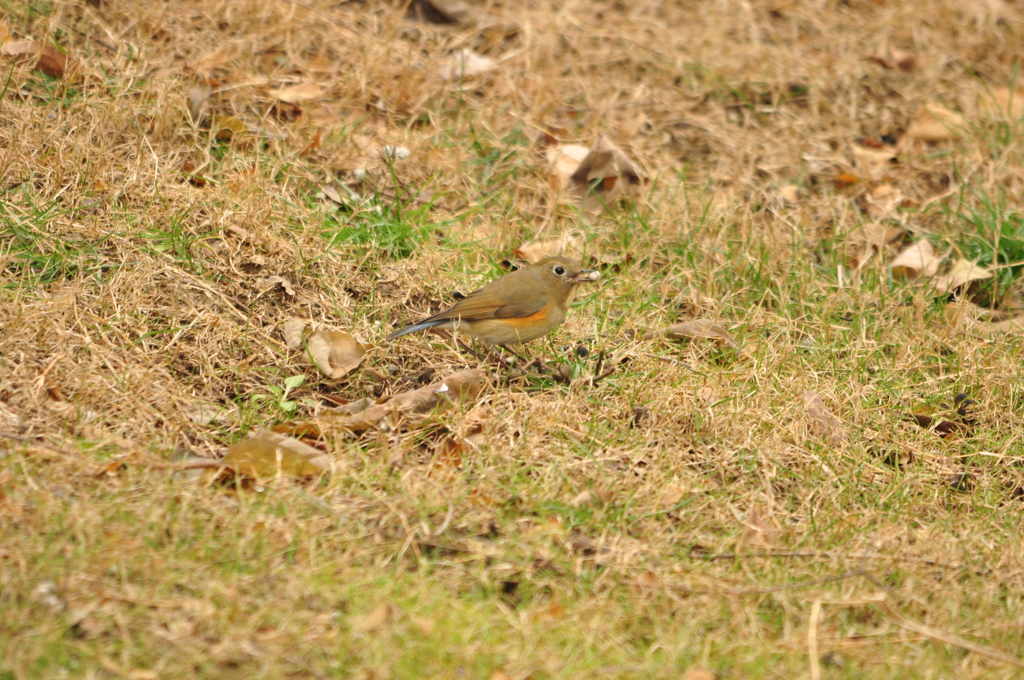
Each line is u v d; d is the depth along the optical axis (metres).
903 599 7.97
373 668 6.58
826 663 7.21
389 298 11.62
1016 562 8.55
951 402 11.12
